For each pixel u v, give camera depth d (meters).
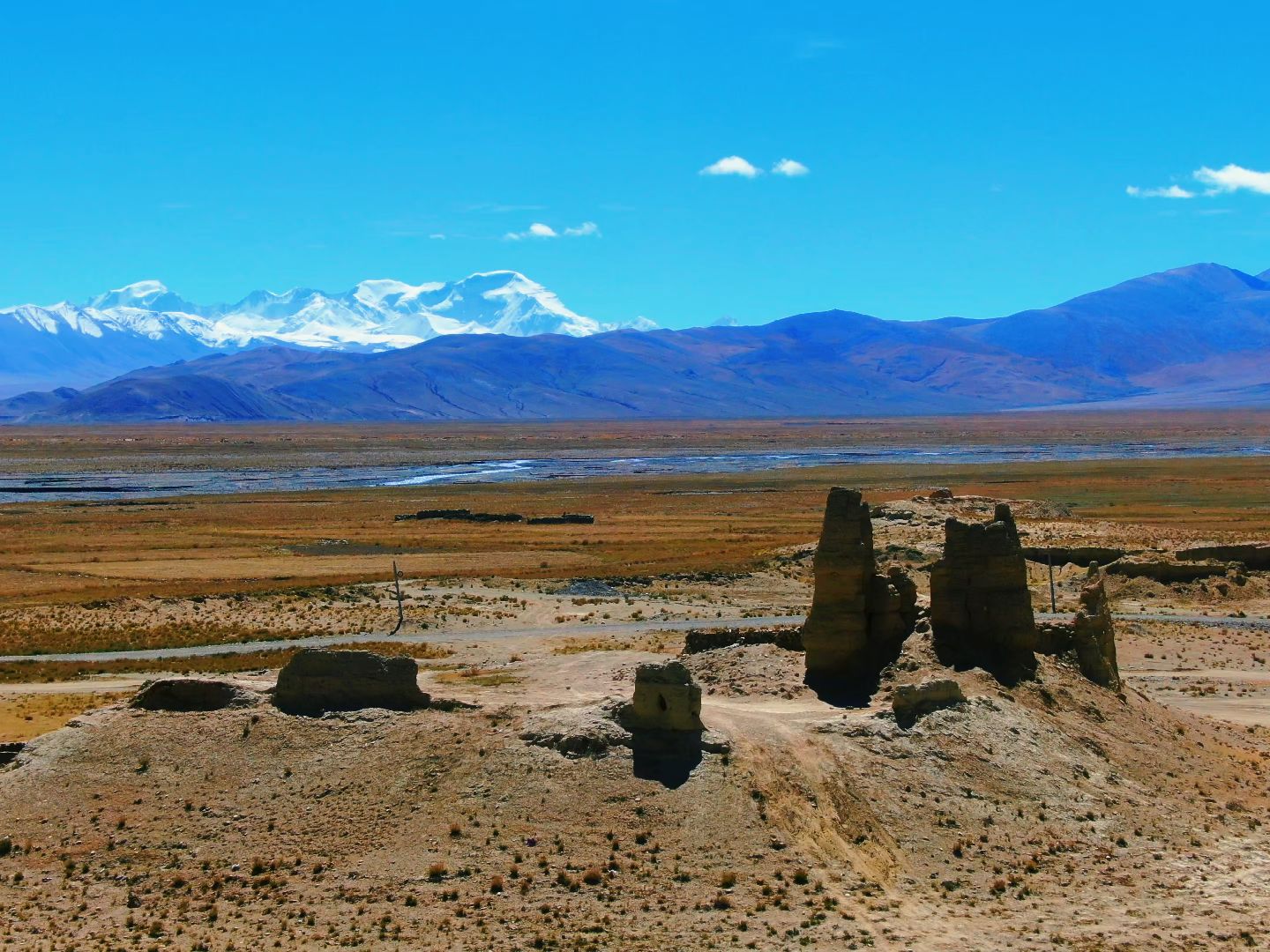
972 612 62.31
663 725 52.25
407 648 90.69
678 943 42.62
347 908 45.66
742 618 101.88
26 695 78.62
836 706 58.41
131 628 100.19
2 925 45.34
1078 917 45.19
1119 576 113.00
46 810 52.59
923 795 51.97
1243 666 87.75
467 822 49.53
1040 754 55.62
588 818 49.12
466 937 43.38
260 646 92.88
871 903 45.38
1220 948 43.03
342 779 52.81
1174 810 54.38
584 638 93.31
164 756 54.97
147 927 44.94
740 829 48.25
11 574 130.62
